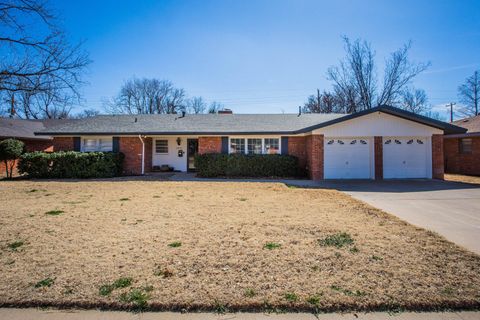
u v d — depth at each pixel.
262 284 3.12
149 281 3.19
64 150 16.62
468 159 17.33
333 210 6.96
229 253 4.03
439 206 7.64
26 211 6.80
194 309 2.71
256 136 16.22
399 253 4.03
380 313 2.64
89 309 2.71
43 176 14.77
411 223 5.86
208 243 4.46
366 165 14.05
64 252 4.08
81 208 7.16
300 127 16.09
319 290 2.99
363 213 6.64
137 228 5.32
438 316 2.61
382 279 3.23
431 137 13.89
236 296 2.88
